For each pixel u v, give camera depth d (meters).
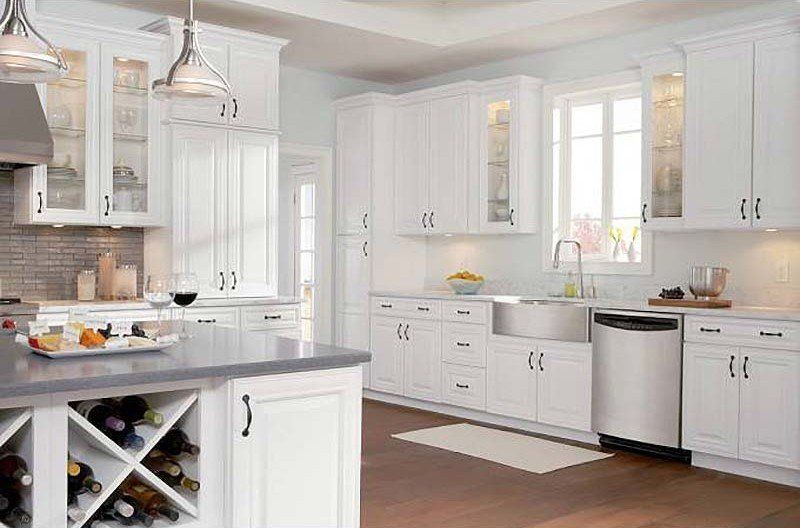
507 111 6.42
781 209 4.76
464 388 6.25
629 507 4.13
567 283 6.04
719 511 4.09
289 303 6.00
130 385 2.49
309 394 2.80
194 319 5.52
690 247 5.61
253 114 5.97
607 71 6.16
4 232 5.39
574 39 6.23
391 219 7.20
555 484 4.53
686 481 4.64
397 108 7.17
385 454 5.16
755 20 5.35
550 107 6.43
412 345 6.66
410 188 7.06
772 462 4.55
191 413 2.74
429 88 7.03
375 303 7.01
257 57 5.98
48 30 5.16
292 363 2.70
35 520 2.36
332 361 2.80
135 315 5.29
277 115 6.09
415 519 3.90
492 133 6.54
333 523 2.88
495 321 6.02
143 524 2.62
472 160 6.59
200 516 2.69
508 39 6.25
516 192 6.36
